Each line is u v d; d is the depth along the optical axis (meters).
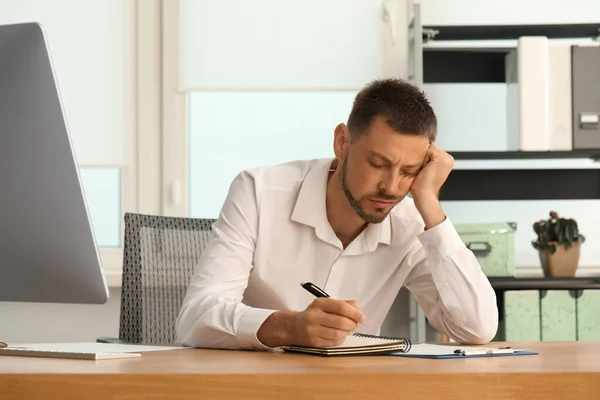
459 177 4.46
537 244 4.13
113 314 4.49
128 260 2.60
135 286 2.59
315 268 2.30
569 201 4.57
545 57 4.05
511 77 4.25
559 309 3.90
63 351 1.60
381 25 4.42
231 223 2.26
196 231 2.73
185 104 4.52
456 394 1.28
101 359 1.54
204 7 4.45
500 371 1.31
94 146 4.48
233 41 4.44
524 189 4.46
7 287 1.63
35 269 1.60
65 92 4.46
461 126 4.53
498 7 4.62
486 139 4.53
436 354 1.65
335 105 4.60
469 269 2.13
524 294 3.89
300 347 1.71
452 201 4.52
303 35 4.42
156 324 2.60
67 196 1.55
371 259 2.33
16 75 1.52
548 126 4.09
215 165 4.62
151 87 4.50
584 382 1.31
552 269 4.08
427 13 4.61
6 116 1.53
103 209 4.66
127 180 4.52
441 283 2.13
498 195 4.45
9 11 4.46
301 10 4.42
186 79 4.45
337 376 1.26
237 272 2.19
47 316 4.48
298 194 2.31
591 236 4.57
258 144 4.61
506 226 3.97
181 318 1.97
